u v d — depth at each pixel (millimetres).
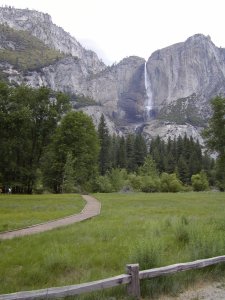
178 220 18438
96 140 73938
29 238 14594
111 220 22000
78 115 70625
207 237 11883
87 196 55938
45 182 71688
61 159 69125
